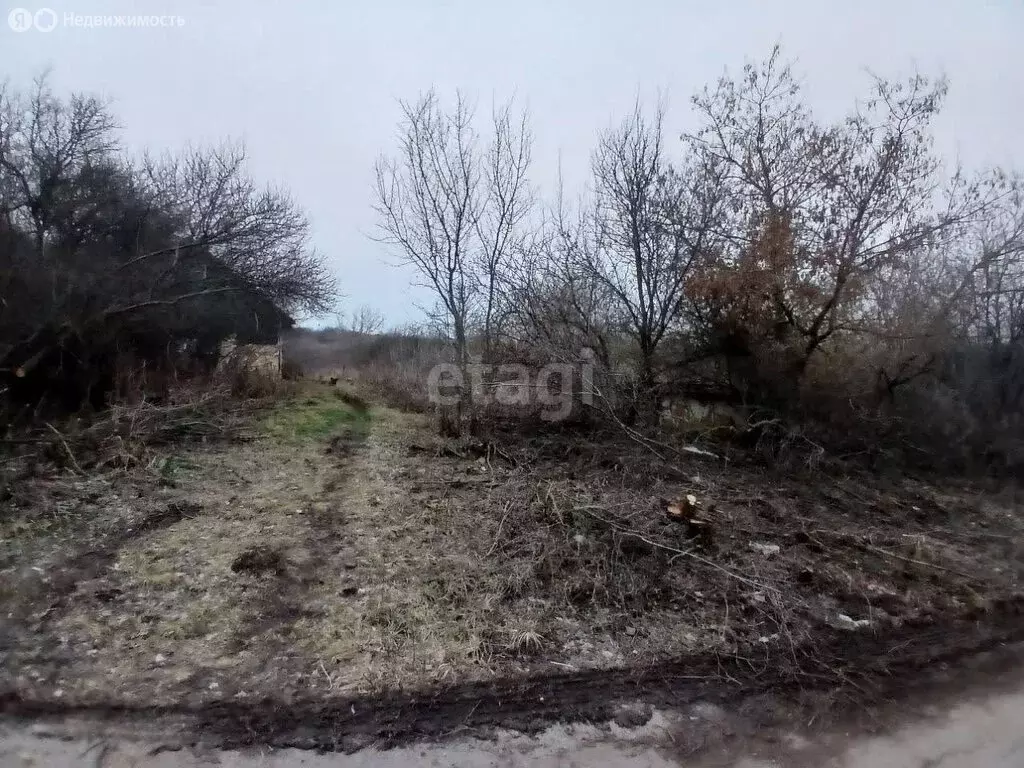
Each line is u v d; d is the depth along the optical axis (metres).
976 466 10.14
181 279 11.83
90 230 11.53
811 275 9.48
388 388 13.29
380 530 5.95
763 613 4.97
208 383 11.55
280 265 14.48
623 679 4.12
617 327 10.05
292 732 3.45
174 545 5.45
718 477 8.26
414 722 3.59
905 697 4.14
